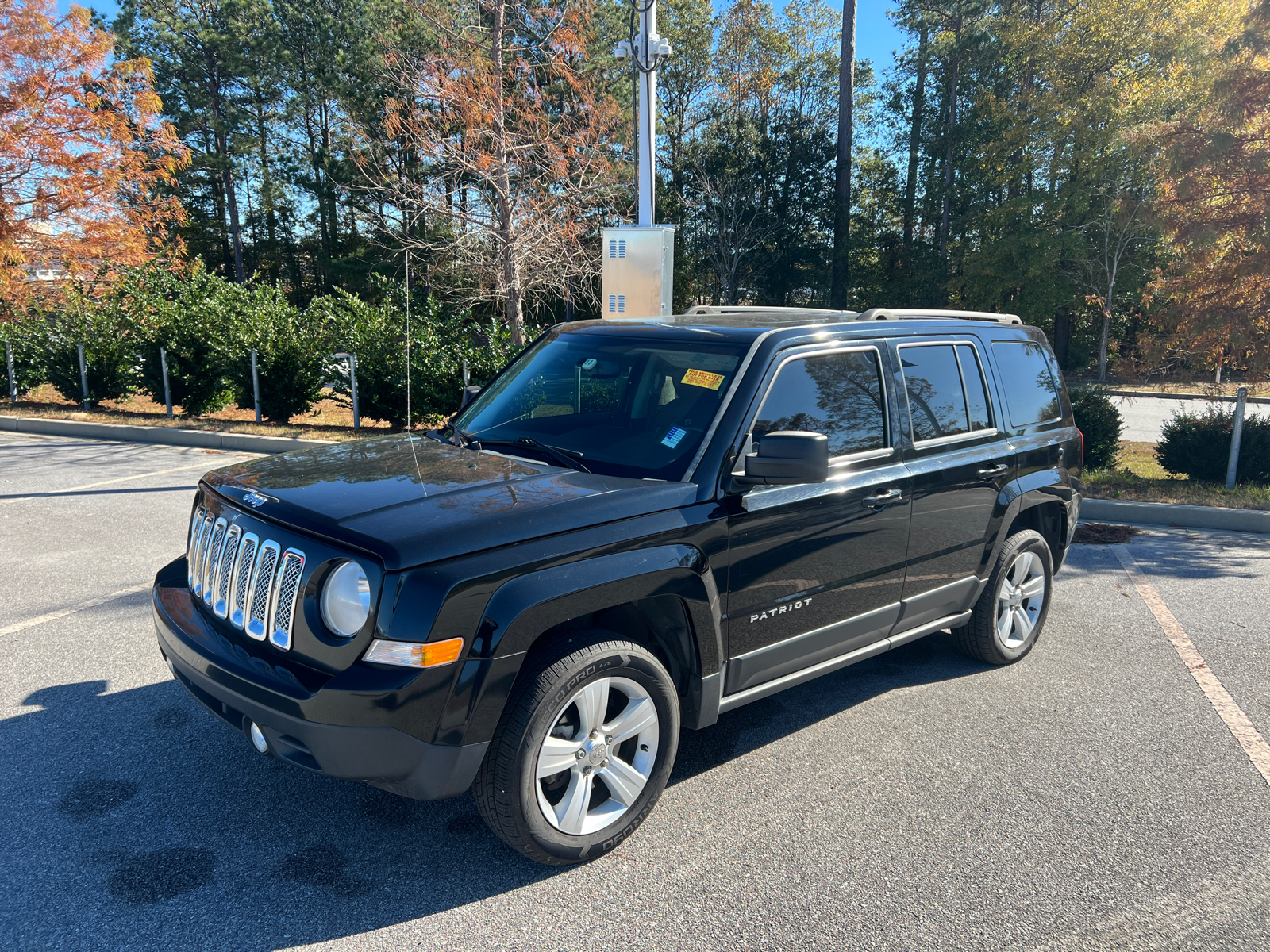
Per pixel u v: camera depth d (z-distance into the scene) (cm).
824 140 3919
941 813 340
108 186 1939
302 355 1348
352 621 263
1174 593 632
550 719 279
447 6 1573
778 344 357
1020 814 340
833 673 488
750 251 3894
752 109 4009
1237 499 922
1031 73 3694
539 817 284
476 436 388
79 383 1538
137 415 1473
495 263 1692
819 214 3897
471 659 262
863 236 3794
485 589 264
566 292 1780
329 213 4306
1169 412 2231
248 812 331
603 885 292
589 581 281
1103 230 3525
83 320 1544
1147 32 3294
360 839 316
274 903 279
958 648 508
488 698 265
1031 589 503
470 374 1242
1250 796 356
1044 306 3578
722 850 314
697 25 4156
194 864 298
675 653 327
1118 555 741
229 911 274
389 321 1295
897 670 491
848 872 301
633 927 271
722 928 271
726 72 4044
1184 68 3128
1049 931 272
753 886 293
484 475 322
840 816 338
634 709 306
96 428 1312
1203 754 391
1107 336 3662
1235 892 293
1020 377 489
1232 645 530
